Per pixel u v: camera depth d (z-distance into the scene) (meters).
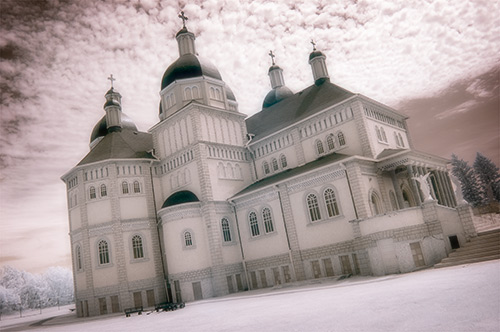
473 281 15.46
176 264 39.94
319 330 11.15
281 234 37.66
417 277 20.72
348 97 38.41
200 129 43.69
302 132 42.44
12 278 136.25
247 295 32.31
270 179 42.44
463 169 82.62
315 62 47.69
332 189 33.91
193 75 46.66
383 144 39.50
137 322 24.62
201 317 20.81
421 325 9.64
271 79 59.00
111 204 43.38
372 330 9.99
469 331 8.33
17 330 38.47
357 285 23.19
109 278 41.84
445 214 26.33
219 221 40.88
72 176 47.22
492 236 25.09
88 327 27.03
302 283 32.66
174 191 45.69
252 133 49.94
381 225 27.03
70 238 46.59
